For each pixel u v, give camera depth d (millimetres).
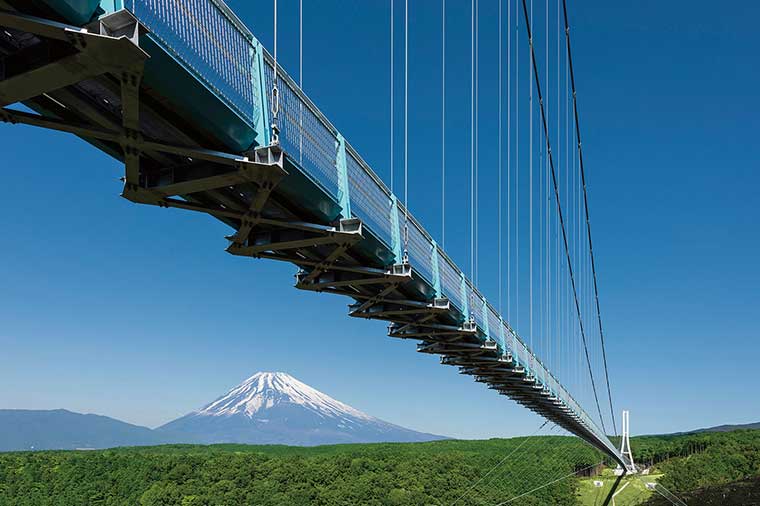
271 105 9406
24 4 6223
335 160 11625
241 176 8922
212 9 8094
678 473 112188
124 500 86125
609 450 77250
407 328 20797
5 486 91438
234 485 85875
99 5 6430
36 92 6902
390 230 14438
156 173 9477
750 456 113375
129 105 7266
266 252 12461
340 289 15469
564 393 43844
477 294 22797
